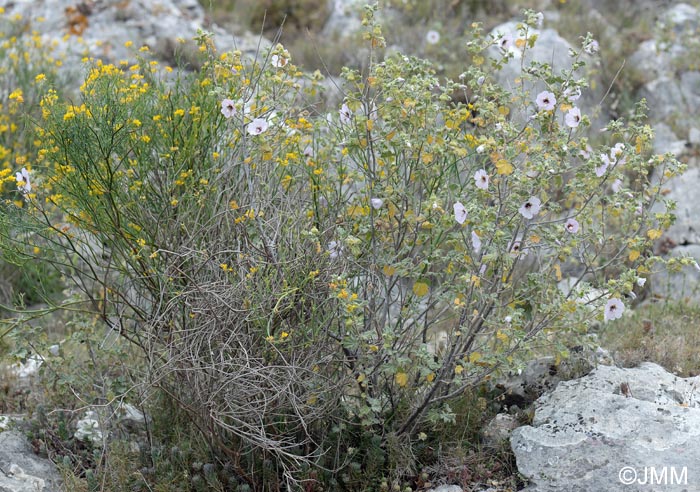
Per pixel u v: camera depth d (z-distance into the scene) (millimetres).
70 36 9578
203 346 3855
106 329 5074
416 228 4012
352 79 3920
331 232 4133
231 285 3762
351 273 4039
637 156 4039
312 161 4320
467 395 4301
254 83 4301
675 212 6910
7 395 4887
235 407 3768
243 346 3705
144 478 4016
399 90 3775
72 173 4125
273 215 4062
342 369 4047
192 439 4266
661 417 3936
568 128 4609
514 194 3875
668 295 5746
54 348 5066
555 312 3889
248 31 10031
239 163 4066
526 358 4062
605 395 4098
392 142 3826
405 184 4070
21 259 4406
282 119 4180
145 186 4262
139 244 4082
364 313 4121
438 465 4121
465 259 3904
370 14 4004
